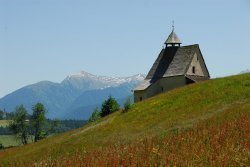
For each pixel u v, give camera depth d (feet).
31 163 59.47
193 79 320.50
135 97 342.03
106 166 48.57
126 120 197.47
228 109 153.48
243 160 47.65
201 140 64.44
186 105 194.80
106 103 325.83
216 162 46.85
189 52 333.21
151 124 177.37
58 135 232.12
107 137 172.45
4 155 202.49
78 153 58.23
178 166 46.44
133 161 48.47
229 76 220.02
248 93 183.21
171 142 64.64
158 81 336.49
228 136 65.21
